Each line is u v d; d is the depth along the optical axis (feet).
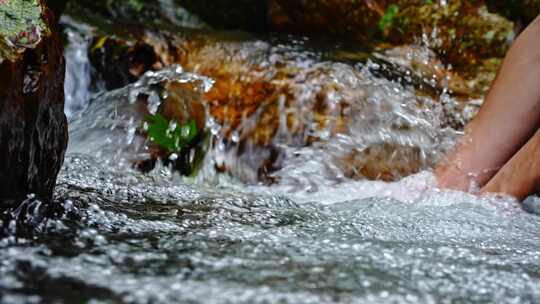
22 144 5.29
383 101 12.52
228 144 12.01
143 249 4.73
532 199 8.48
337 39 15.92
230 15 16.38
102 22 14.92
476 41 15.24
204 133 11.94
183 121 11.64
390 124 12.25
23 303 3.43
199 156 11.71
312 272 4.39
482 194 8.66
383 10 15.69
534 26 9.61
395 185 9.36
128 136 11.34
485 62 15.06
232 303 3.63
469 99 13.32
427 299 4.02
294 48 14.58
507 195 8.54
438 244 5.70
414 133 12.19
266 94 12.67
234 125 12.15
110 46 13.65
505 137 9.34
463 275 4.65
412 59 14.92
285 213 6.73
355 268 4.58
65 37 13.80
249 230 5.69
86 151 10.93
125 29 14.56
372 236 5.85
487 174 9.29
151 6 16.24
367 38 15.74
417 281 4.39
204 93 12.48
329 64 13.55
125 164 10.86
